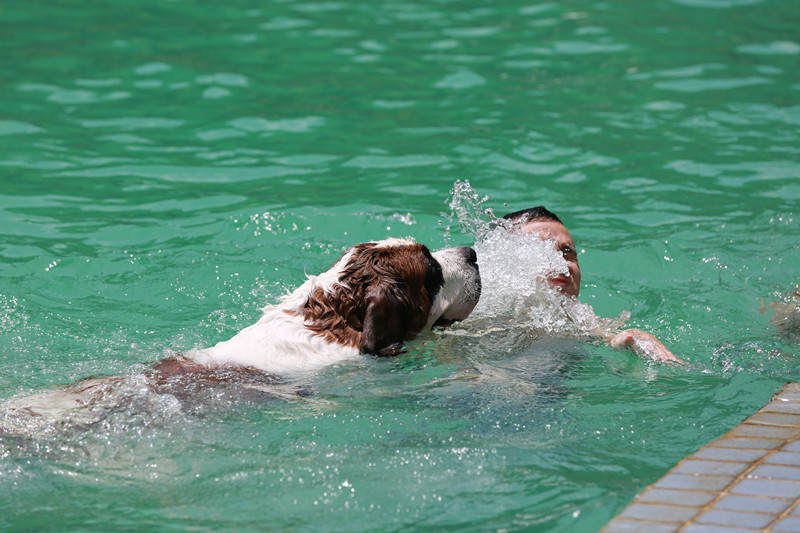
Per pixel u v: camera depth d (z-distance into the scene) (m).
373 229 12.05
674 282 10.68
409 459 6.50
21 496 6.12
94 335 9.03
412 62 20.19
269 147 15.45
